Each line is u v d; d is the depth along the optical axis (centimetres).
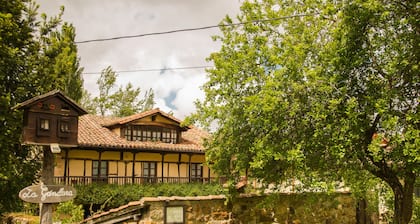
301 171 1019
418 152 844
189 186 2597
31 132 872
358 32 921
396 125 899
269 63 1123
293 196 1269
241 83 1162
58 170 2384
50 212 862
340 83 941
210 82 1209
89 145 2380
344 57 909
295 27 1120
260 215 1227
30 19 1529
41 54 1530
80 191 2216
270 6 1193
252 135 1133
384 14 867
